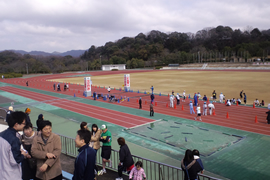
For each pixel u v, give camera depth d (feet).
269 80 179.22
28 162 20.51
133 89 158.92
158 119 78.69
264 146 52.42
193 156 21.86
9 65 448.24
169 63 527.81
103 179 27.07
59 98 126.82
